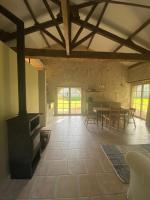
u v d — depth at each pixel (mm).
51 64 8477
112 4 4062
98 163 2957
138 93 8141
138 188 1592
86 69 8656
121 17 4512
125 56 5133
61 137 4535
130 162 1667
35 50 4840
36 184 2303
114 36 5094
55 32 6367
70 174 2574
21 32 2490
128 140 4340
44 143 3723
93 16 5023
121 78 8891
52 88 8570
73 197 2053
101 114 6219
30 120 2445
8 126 2371
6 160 2389
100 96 8844
